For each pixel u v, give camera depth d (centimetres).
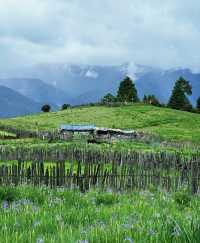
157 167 2605
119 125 13525
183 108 18962
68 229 749
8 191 1323
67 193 1409
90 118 14738
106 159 3153
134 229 664
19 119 15262
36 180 2259
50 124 13675
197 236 540
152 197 1584
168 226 621
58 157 3944
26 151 3897
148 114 15200
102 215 981
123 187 2323
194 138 11125
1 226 798
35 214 913
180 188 2356
